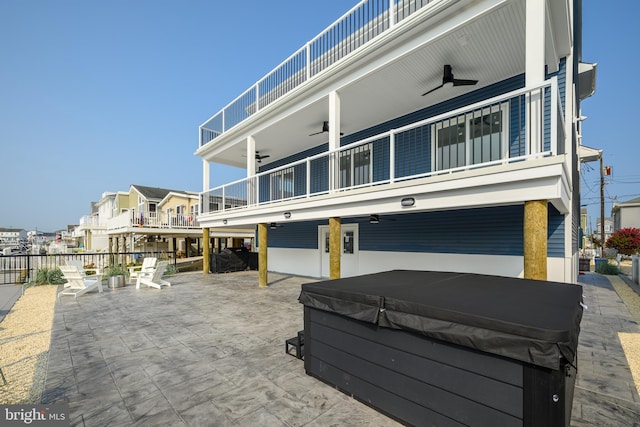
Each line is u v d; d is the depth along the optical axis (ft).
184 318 18.60
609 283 32.76
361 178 32.19
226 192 37.99
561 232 19.48
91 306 22.06
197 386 10.20
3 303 23.11
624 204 100.22
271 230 45.27
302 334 12.60
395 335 8.35
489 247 22.59
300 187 40.83
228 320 18.10
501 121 21.08
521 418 6.23
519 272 21.21
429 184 16.93
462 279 12.07
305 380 10.59
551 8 15.69
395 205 18.85
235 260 43.86
